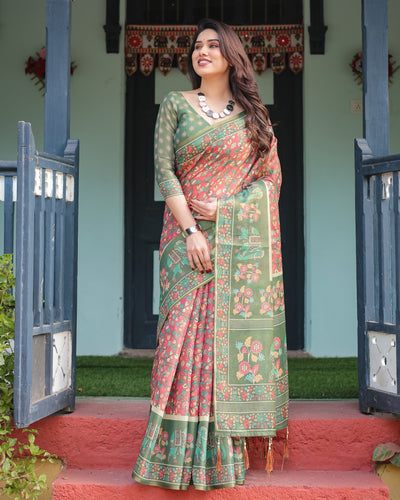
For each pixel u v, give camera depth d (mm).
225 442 2428
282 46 5141
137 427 2783
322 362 4707
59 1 3053
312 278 5102
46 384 2678
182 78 5227
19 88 5172
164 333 2494
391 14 5125
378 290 2842
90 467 2781
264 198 2525
